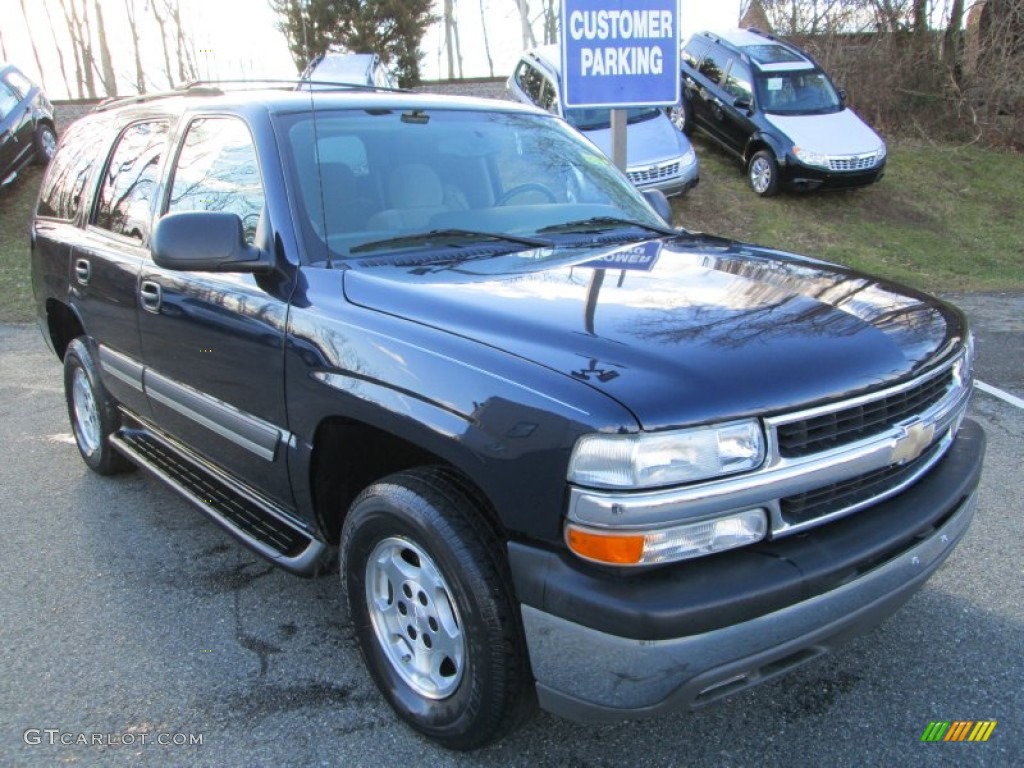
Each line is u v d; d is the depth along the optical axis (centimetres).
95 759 260
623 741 265
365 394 253
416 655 263
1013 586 348
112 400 443
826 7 1834
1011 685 287
